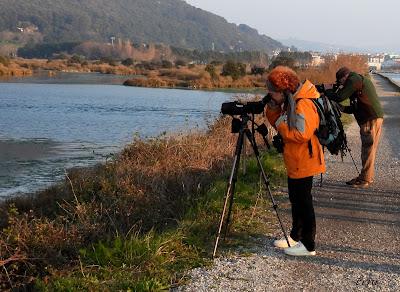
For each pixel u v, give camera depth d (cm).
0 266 559
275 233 609
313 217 532
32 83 5825
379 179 901
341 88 780
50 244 587
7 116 2716
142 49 18175
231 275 488
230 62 6719
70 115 2855
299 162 513
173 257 523
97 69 10162
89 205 726
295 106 492
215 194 750
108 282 470
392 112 2302
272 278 484
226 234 587
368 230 630
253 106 539
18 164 1518
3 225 750
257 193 770
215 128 1359
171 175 867
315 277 489
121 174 905
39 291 495
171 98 4216
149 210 716
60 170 1431
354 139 1403
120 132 2211
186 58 17738
